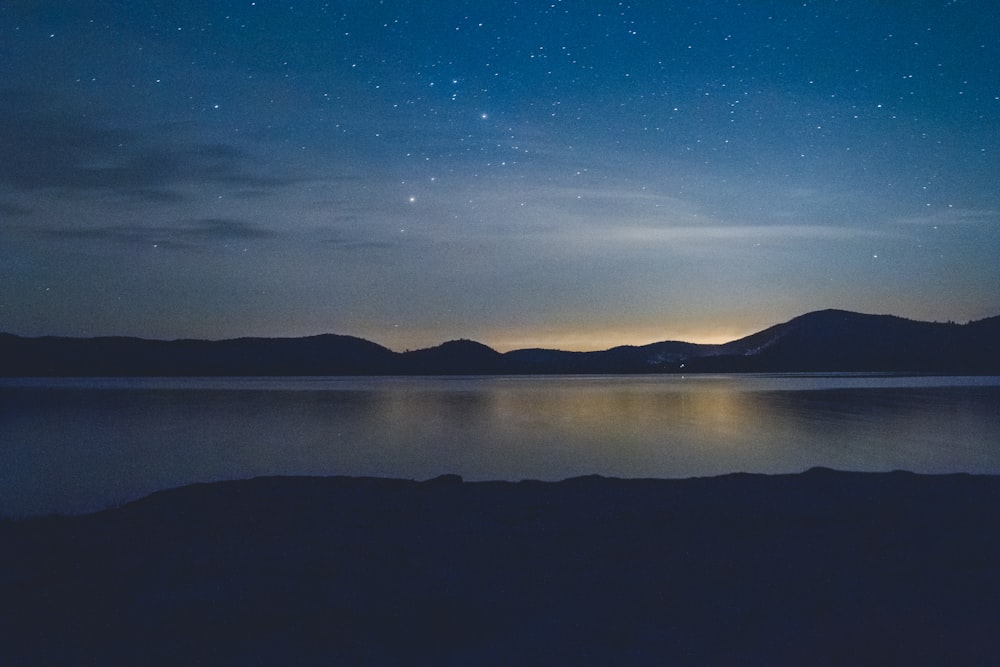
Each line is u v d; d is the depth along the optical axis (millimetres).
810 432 23641
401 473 15883
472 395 51469
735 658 3764
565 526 6805
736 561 5539
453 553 5887
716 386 66750
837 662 3674
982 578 5020
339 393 55375
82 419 31172
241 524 7016
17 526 6945
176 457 19141
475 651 3943
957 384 62750
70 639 4152
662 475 15172
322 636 4184
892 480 9234
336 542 6238
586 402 42031
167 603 4668
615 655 3844
